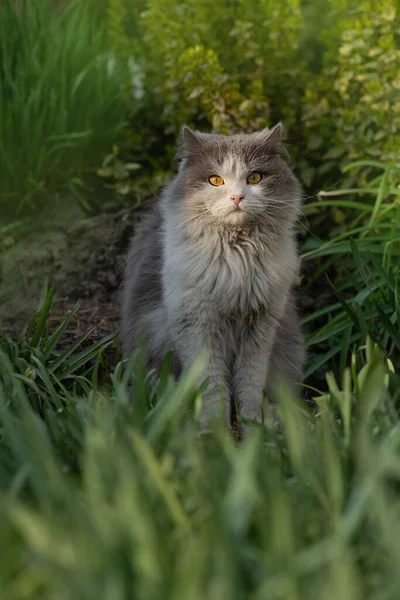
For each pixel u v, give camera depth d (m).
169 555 1.78
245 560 1.79
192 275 3.82
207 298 3.82
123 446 2.29
